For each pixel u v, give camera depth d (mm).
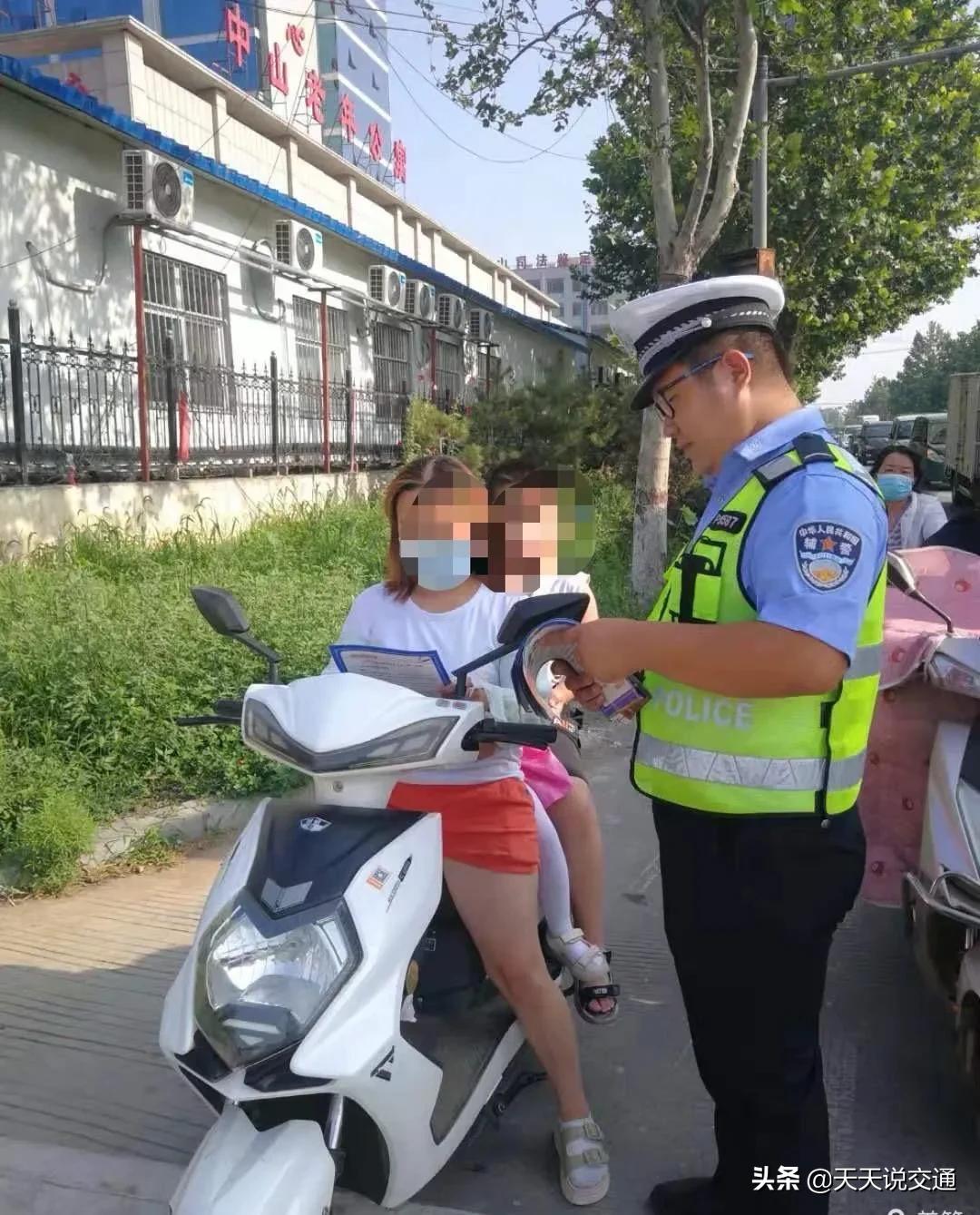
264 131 14516
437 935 2637
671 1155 2836
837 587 1914
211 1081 2027
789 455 2053
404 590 2748
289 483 11984
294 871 2215
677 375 2180
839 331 18562
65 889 4344
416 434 14398
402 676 2514
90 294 10195
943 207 17875
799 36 10609
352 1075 2031
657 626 2051
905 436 31969
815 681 1914
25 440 8586
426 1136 2289
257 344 13172
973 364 87250
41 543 8078
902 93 14336
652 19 8875
